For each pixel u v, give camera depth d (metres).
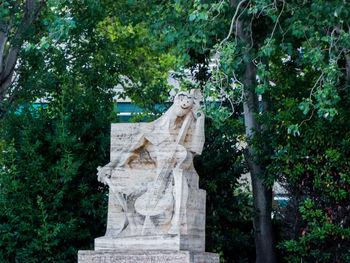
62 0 15.48
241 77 17.25
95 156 17.77
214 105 13.67
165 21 16.38
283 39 15.83
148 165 13.35
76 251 16.84
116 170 13.38
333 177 16.75
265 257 18.33
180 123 13.41
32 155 17.02
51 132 17.64
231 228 18.84
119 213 13.20
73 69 19.77
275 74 18.36
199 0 14.28
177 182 12.88
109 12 20.78
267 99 19.00
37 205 16.94
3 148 18.08
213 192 18.67
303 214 16.81
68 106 17.91
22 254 16.55
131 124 13.49
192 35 15.02
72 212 17.14
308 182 17.14
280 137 17.14
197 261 12.44
